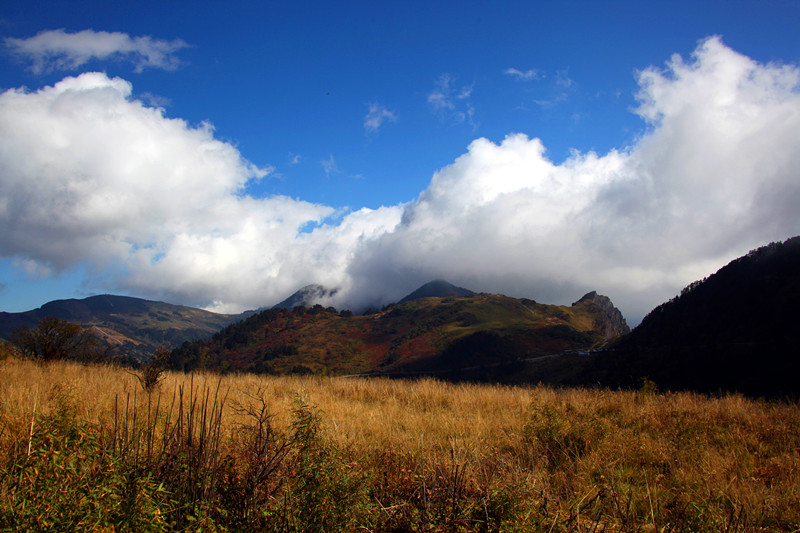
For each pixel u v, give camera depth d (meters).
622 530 3.72
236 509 3.62
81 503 2.76
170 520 3.20
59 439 3.53
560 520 3.65
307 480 3.57
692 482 5.17
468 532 3.35
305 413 4.16
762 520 4.18
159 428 5.46
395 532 3.64
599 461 5.68
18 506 2.80
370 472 4.08
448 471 4.51
